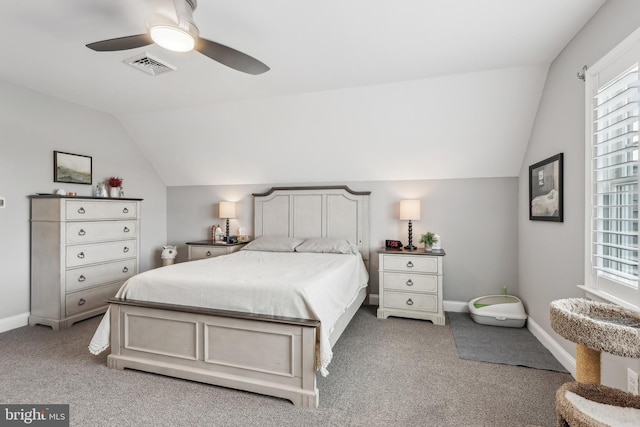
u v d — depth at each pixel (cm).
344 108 343
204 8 192
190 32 171
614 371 174
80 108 375
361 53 250
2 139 307
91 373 228
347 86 316
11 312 314
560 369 235
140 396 199
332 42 233
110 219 364
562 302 158
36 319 322
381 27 214
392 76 293
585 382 145
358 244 412
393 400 196
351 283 307
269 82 307
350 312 307
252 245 409
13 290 315
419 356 258
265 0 185
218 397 199
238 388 204
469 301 379
